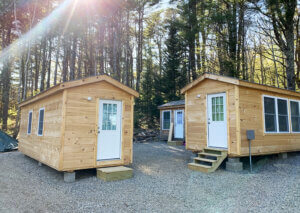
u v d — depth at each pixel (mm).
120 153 6242
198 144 7453
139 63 21453
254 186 4738
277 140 7469
